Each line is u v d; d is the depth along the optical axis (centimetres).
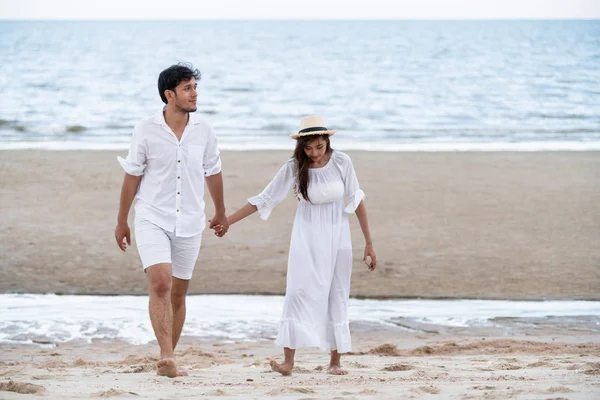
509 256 1080
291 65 6100
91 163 1847
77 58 6731
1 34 12344
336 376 508
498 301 889
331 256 521
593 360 582
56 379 484
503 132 2820
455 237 1178
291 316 516
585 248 1124
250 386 446
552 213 1344
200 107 3569
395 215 1314
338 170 525
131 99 3878
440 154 2078
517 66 6047
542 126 3014
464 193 1506
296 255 518
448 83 4775
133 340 745
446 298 901
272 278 972
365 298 902
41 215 1305
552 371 503
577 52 7731
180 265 553
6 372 534
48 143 2402
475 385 437
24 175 1670
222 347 720
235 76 5119
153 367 546
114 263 1039
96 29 16088
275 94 4144
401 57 7031
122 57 6906
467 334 765
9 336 750
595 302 886
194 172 534
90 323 798
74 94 4044
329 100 3897
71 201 1417
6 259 1044
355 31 14500
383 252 1093
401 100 3909
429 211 1347
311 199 516
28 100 3747
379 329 785
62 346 720
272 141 2528
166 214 529
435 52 7725
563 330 777
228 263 1034
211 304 872
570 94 4216
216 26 19275
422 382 462
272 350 705
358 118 3247
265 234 1190
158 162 527
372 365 586
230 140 2553
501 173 1739
